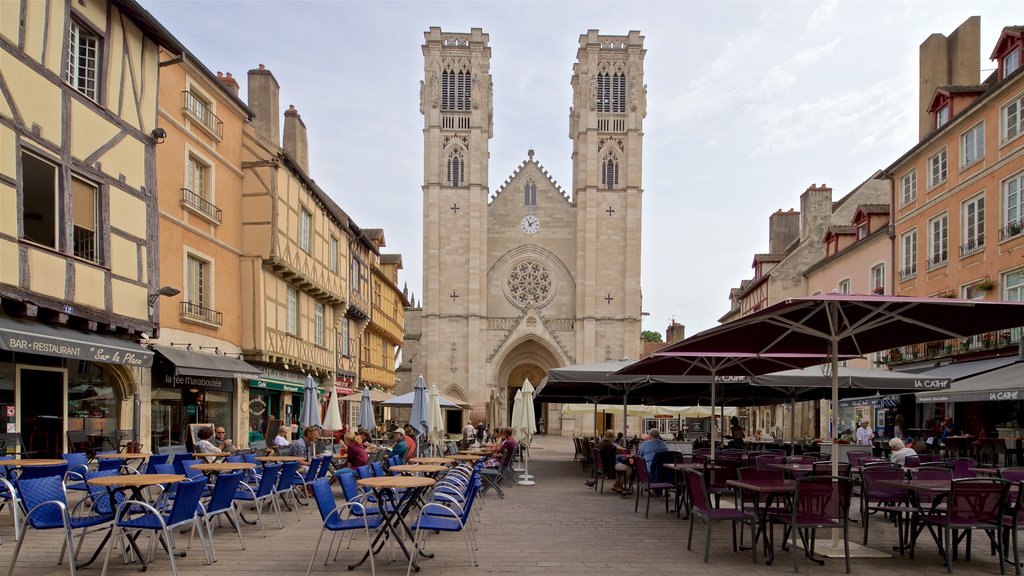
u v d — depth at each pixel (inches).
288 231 856.3
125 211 554.9
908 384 572.4
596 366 677.3
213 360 691.4
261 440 864.9
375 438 960.9
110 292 530.6
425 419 719.7
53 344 438.9
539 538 388.5
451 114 2143.2
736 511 343.3
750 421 1947.6
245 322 801.6
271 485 402.6
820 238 1491.1
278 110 971.9
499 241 2154.3
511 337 2033.7
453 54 2169.0
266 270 821.9
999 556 318.7
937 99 952.9
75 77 511.5
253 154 823.1
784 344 423.5
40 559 313.6
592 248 2090.3
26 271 445.4
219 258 760.3
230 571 303.0
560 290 2142.0
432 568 313.6
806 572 309.3
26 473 362.6
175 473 397.7
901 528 357.7
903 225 1030.4
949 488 320.8
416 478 330.0
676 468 419.8
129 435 596.7
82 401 556.4
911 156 1000.9
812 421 1401.3
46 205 474.9
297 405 1034.1
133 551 325.4
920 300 299.9
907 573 309.4
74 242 498.9
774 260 1621.6
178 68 678.5
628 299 2089.1
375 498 342.3
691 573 305.0
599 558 335.3
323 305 1055.6
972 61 1005.8
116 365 582.2
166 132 655.1
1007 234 780.0
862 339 408.8
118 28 552.7
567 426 2079.2
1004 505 325.1
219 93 764.6
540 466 957.8
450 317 2078.0
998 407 812.0
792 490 321.7
